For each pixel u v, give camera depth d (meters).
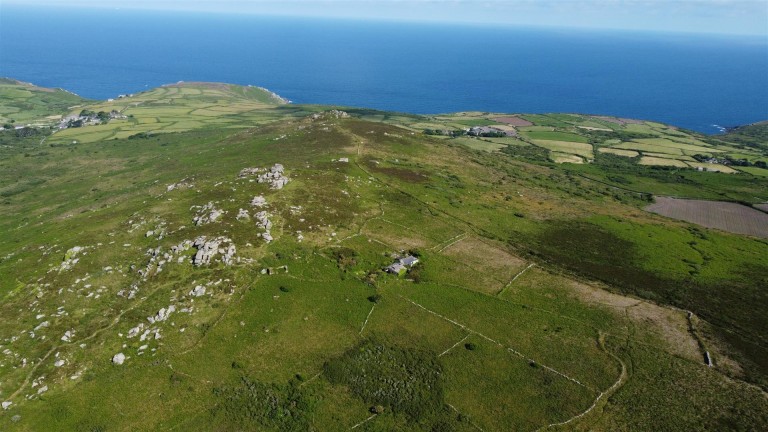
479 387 61.03
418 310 76.62
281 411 57.88
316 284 81.62
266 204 103.62
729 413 56.72
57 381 61.69
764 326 75.94
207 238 87.62
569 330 72.75
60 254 88.31
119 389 61.00
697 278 92.44
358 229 102.25
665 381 61.94
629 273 93.56
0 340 67.38
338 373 63.53
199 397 60.12
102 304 74.19
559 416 56.38
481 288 84.12
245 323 72.25
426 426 55.44
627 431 54.12
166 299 75.12
